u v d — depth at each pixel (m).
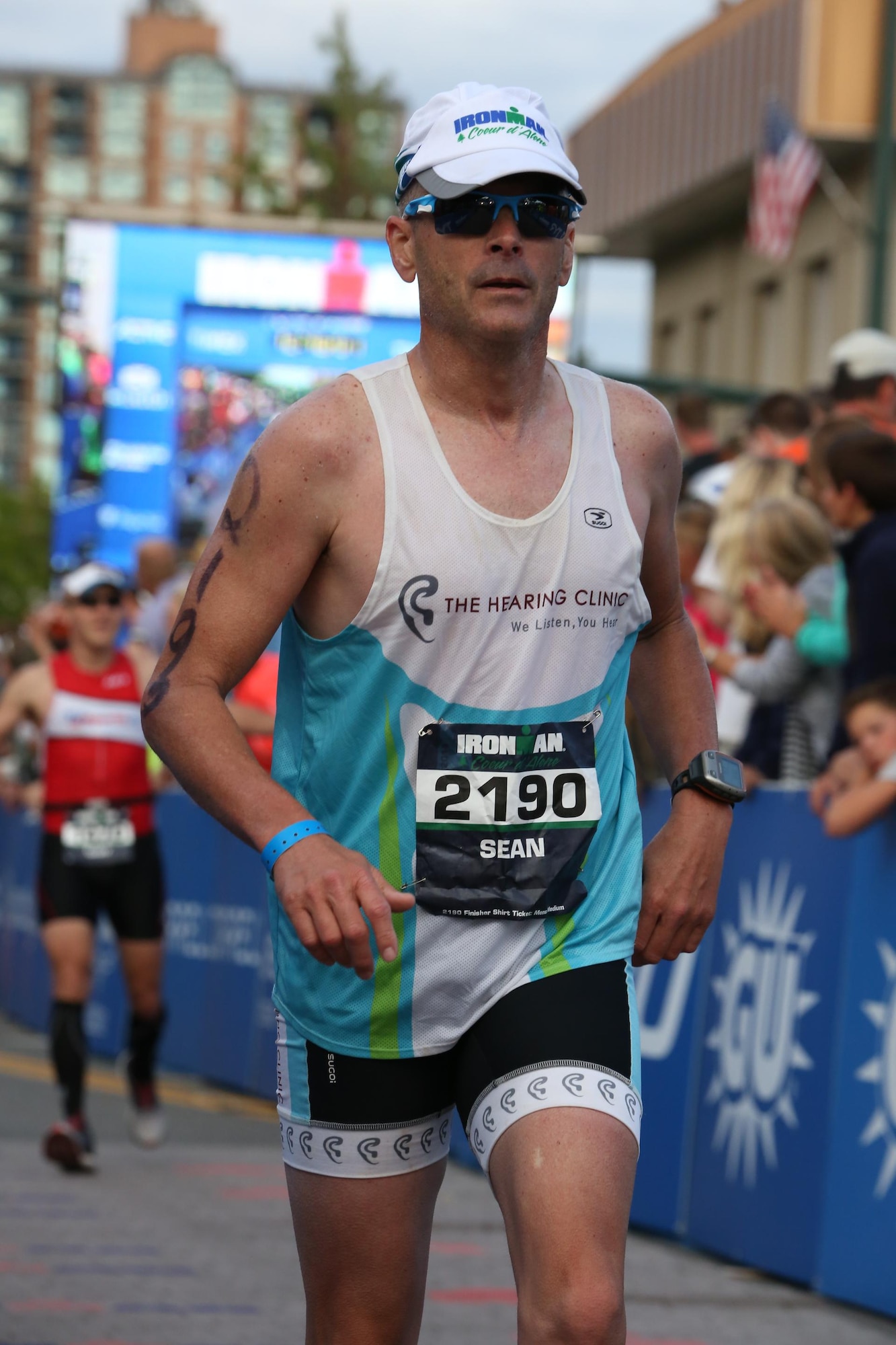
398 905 5.64
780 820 12.22
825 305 52.78
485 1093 6.13
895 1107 10.77
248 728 17.27
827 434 13.05
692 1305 11.02
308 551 6.11
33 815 26.69
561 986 6.20
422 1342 9.90
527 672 6.11
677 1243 13.00
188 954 21.53
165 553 25.88
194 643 6.15
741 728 15.57
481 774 6.14
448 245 6.07
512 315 6.00
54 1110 19.09
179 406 40.31
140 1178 15.05
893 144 47.22
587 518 6.17
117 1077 21.73
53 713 16.69
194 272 40.16
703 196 56.22
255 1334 9.99
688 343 62.03
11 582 163.88
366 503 6.05
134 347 40.25
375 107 66.38
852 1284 11.01
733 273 58.69
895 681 11.09
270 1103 19.39
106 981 23.33
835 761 11.48
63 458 40.19
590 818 6.24
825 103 48.22
